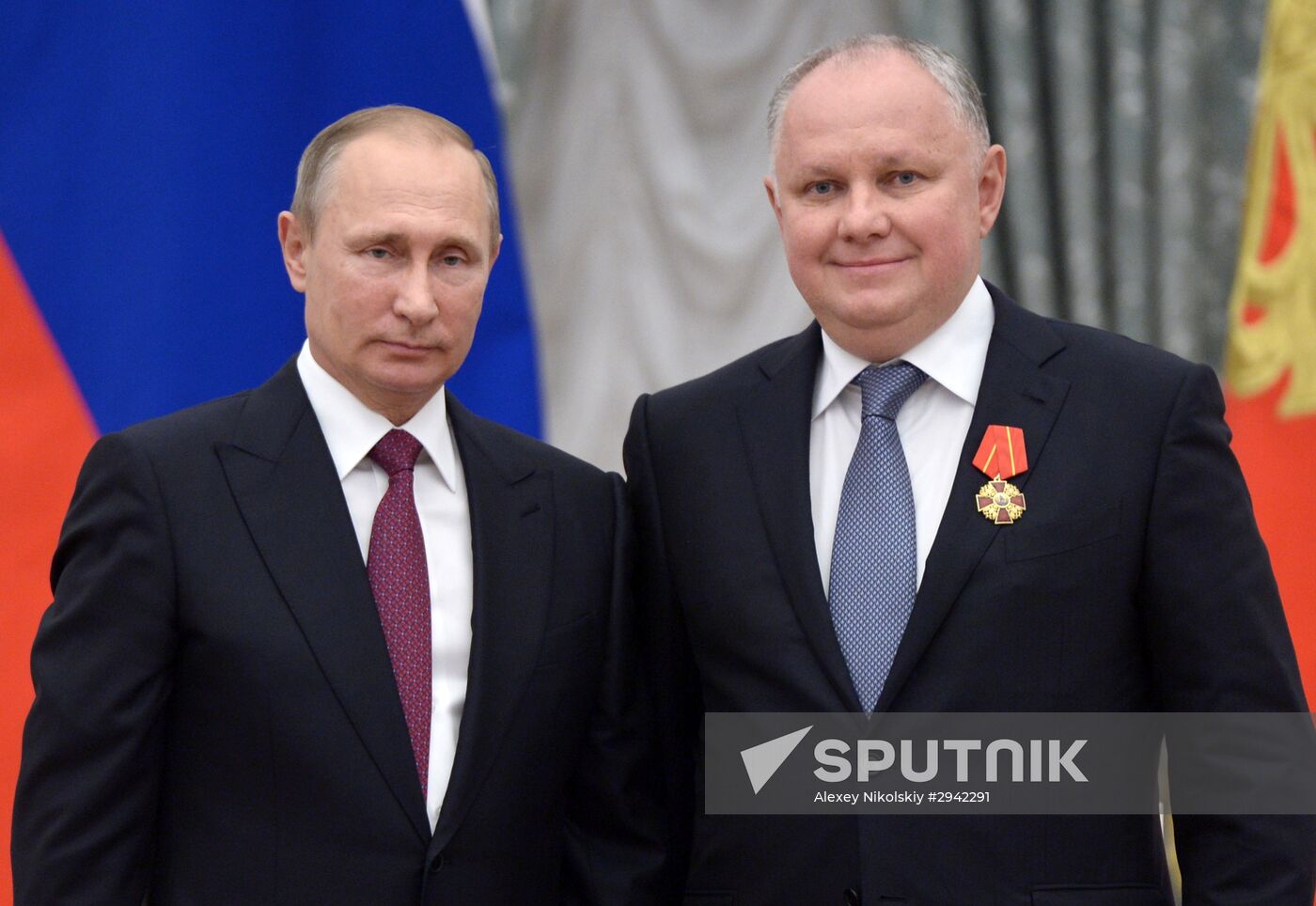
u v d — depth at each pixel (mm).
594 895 8070
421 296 7230
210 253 11922
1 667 11711
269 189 12039
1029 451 7457
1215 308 12234
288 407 7715
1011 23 11812
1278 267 12258
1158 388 7496
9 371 11719
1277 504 12320
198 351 11898
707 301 12375
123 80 11859
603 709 8180
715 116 12367
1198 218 12141
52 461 11781
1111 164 11938
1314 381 12234
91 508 7340
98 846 7008
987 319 7918
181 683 7270
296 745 7148
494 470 8016
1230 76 12219
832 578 7539
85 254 11820
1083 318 11859
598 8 12352
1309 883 7160
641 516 8328
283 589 7270
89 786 7027
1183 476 7320
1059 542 7309
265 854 7129
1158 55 11953
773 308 12359
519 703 7625
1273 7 12180
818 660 7430
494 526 7848
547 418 12398
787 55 12344
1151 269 11992
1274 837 7129
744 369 8336
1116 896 7246
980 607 7258
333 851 7137
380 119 7500
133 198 11836
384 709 7246
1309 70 12188
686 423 8250
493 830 7457
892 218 7371
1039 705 7246
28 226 11766
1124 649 7418
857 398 7895
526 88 12391
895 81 7410
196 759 7238
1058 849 7238
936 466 7648
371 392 7566
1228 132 12219
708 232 12367
